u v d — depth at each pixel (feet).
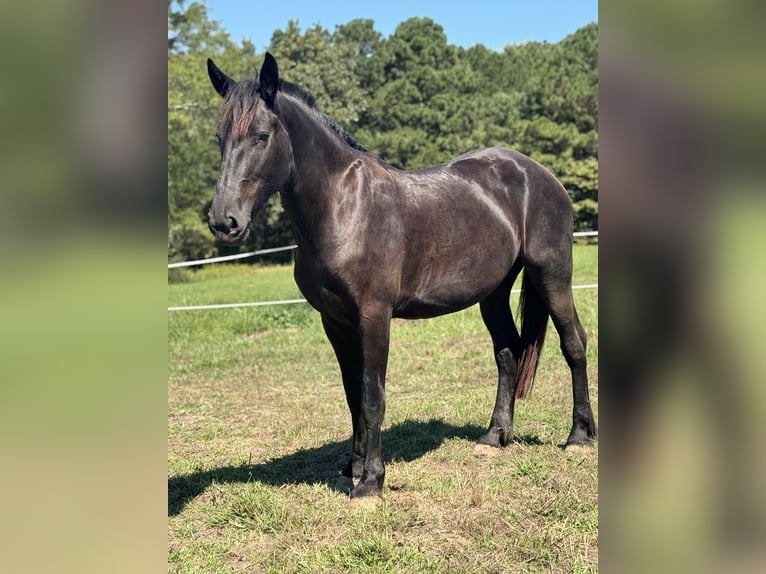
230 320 32.45
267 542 10.03
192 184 63.52
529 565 9.04
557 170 96.73
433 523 10.32
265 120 9.68
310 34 99.76
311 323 31.42
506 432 13.56
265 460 13.74
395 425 15.53
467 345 25.02
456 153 104.99
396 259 10.99
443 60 122.62
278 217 84.12
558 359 21.57
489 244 12.29
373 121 108.47
